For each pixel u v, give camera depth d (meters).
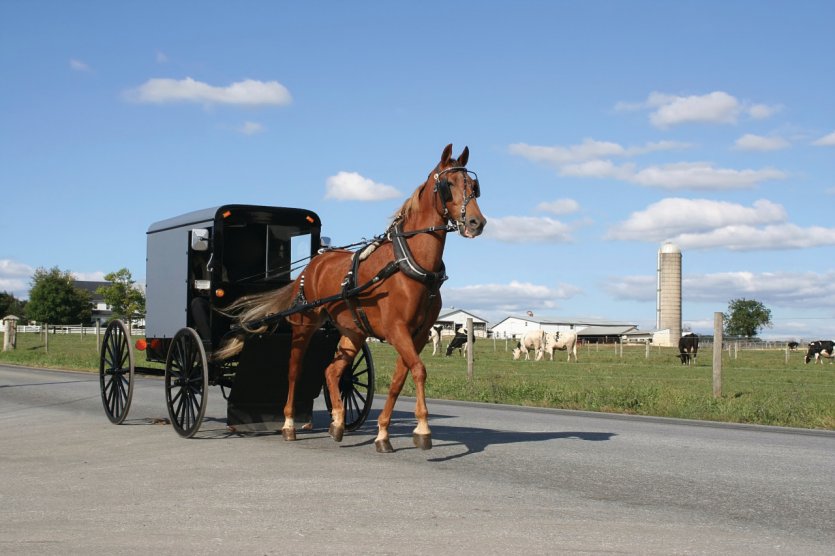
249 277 11.95
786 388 24.45
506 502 7.09
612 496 7.39
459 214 8.81
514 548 5.66
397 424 12.97
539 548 5.66
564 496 7.36
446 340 101.44
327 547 5.68
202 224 11.84
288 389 11.30
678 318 122.44
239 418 11.53
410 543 5.77
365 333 10.00
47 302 114.62
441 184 8.96
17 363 33.53
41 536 5.99
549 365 39.84
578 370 34.38
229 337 11.23
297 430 11.93
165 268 12.56
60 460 9.37
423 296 9.15
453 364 40.44
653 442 10.98
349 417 12.27
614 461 9.30
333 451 9.94
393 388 9.79
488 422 13.40
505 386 19.75
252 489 7.62
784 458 9.67
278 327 11.66
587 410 16.14
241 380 11.23
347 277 9.80
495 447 10.30
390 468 8.74
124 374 12.95
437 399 18.45
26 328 100.81
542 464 9.05
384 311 9.36
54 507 6.93
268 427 11.62
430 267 9.09
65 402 16.81
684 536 6.01
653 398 17.42
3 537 5.96
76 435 11.53
